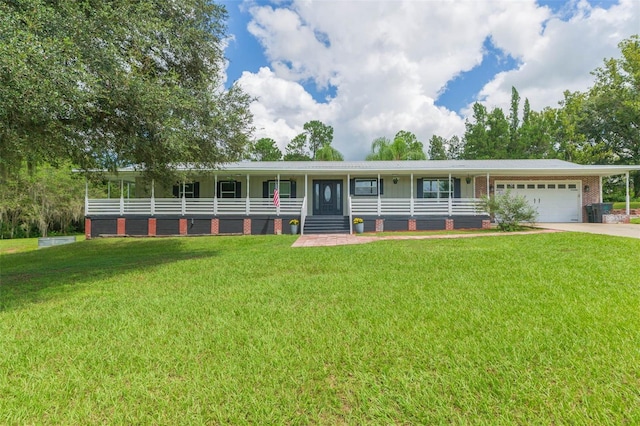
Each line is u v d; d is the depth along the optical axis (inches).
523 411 75.9
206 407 80.9
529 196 674.2
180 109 280.8
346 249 346.0
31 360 106.3
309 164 722.8
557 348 103.7
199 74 337.7
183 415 78.3
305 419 75.7
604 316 128.7
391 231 605.0
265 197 693.3
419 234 520.4
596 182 665.0
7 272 280.1
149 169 390.9
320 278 213.5
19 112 206.2
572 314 132.0
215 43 344.2
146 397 85.4
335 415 77.4
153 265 293.0
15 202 899.4
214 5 337.4
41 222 928.3
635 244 297.4
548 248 299.0
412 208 613.3
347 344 112.9
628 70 976.9
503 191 675.4
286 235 557.3
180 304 165.2
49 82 182.5
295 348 110.9
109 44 222.2
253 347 112.5
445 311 141.6
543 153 1210.0
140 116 270.1
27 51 173.6
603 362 94.4
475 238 410.6
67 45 190.7
